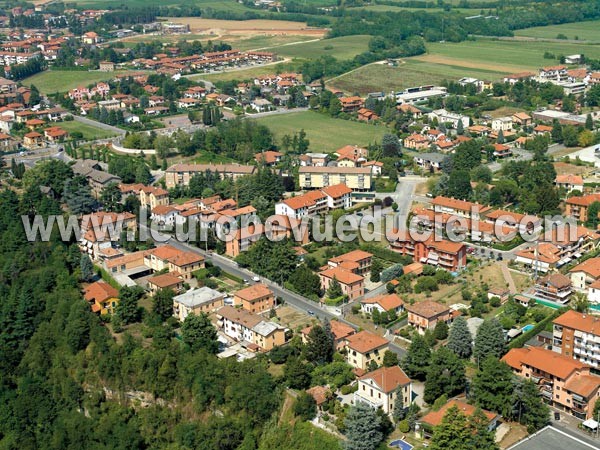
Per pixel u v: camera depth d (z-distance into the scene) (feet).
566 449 638.12
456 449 620.49
